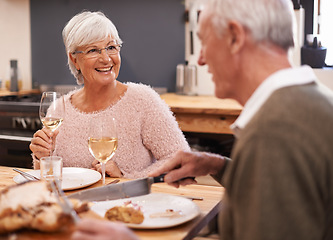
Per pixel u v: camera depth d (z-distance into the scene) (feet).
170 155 6.03
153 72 12.82
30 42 13.98
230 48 2.97
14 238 2.94
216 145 9.93
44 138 5.54
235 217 2.65
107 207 3.83
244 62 2.96
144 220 3.56
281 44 2.93
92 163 5.81
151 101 6.28
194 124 9.92
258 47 2.91
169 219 3.57
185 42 12.40
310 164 2.45
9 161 8.45
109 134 4.68
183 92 12.33
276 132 2.48
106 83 6.10
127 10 12.82
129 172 6.14
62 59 13.65
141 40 12.81
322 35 11.49
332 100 2.74
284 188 2.42
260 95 2.81
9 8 14.10
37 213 3.05
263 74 2.92
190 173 4.04
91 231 2.55
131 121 6.21
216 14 2.96
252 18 2.86
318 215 2.48
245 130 2.64
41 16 13.75
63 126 6.32
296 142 2.45
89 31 5.93
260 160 2.47
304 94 2.67
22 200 3.22
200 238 6.82
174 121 6.31
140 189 4.03
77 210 3.39
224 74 3.09
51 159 4.41
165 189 4.55
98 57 6.01
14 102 11.14
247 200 2.54
